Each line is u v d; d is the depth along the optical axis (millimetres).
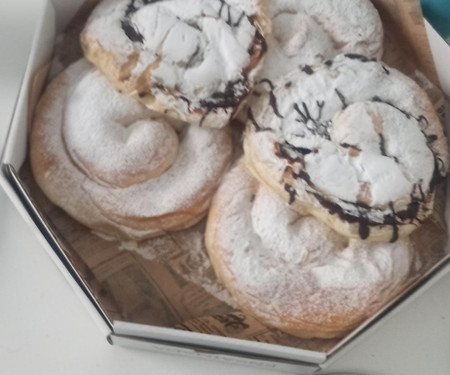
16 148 281
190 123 311
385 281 297
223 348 266
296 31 328
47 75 326
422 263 312
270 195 305
